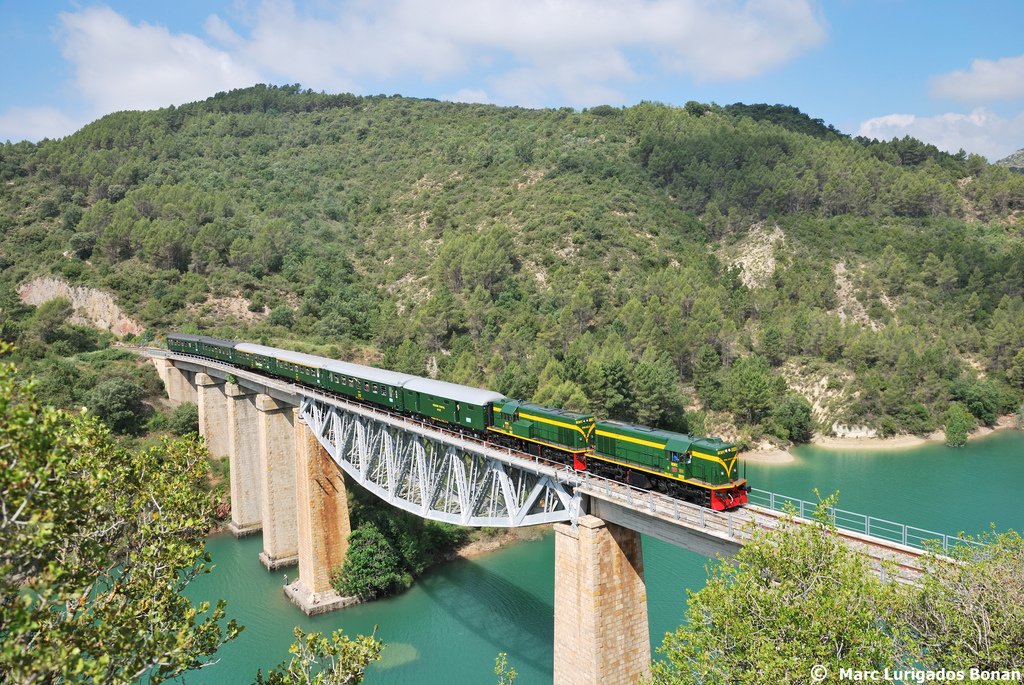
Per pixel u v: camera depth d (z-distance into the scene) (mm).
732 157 160000
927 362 107875
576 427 37469
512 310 111625
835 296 125562
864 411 104375
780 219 145625
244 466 71625
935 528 64625
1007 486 78812
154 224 124562
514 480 41156
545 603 55938
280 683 24453
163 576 22594
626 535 34562
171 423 84312
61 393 83125
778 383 106125
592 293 113438
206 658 48188
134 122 195375
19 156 159375
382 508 64938
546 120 195750
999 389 108812
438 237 143500
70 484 18531
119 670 19656
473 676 45719
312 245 141000
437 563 63219
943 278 126000
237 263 126250
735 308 121875
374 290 130000
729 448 32094
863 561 24562
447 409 45750
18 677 15828
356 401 54844
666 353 102688
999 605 20250
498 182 158750
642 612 34844
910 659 21438
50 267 116312
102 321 109312
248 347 73688
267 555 64000
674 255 133750
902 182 149625
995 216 150750
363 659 25500
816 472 86438
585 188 149750
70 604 19859
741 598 23375
